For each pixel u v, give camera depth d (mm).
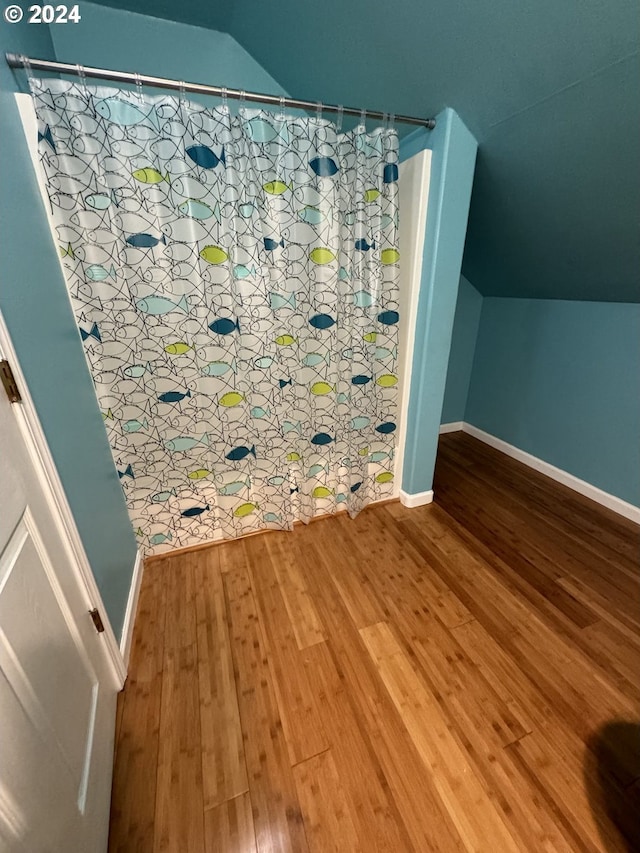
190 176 1311
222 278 1461
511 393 2762
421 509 2188
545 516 2113
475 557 1815
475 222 2086
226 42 1767
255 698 1229
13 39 1104
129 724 1165
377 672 1303
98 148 1206
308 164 1432
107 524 1350
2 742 585
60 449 1039
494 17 1052
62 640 872
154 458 1663
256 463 1822
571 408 2338
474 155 1533
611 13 895
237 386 1642
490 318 2861
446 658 1346
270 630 1462
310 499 2010
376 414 1980
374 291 1684
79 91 1141
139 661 1352
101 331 1392
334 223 1538
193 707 1207
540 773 1038
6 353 798
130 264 1349
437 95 1407
